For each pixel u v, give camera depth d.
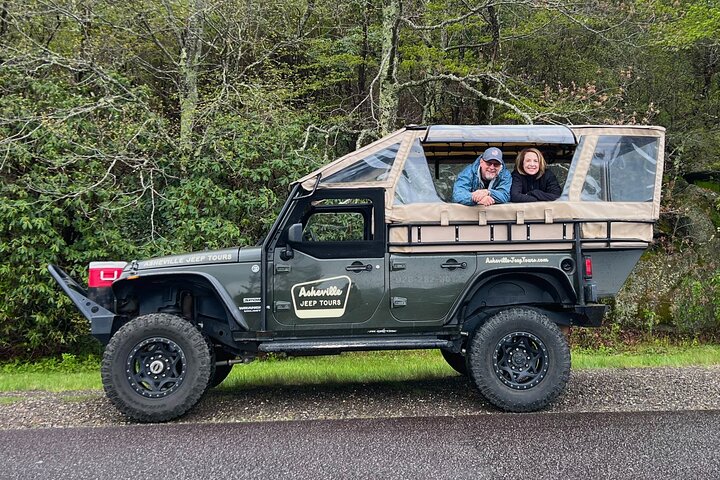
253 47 12.70
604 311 5.20
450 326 5.24
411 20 12.77
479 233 5.20
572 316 5.54
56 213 10.62
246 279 5.19
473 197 5.12
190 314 5.59
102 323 5.30
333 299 5.18
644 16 12.95
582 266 5.21
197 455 4.05
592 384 6.15
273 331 5.18
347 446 4.18
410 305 5.19
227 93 11.64
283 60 15.66
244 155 11.30
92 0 11.45
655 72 15.54
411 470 3.73
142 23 12.53
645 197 5.31
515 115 12.57
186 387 5.01
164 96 14.12
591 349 12.20
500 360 5.17
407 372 7.10
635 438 4.28
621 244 5.27
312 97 15.66
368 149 5.29
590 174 5.30
